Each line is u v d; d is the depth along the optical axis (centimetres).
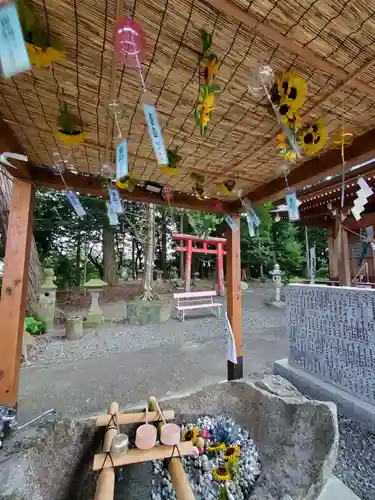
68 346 409
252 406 184
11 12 53
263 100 105
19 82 97
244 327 524
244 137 135
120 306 760
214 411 190
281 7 69
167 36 78
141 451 135
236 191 209
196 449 159
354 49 82
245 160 163
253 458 158
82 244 1124
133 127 126
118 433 146
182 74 93
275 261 1149
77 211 182
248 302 804
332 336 241
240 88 99
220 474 146
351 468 157
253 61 88
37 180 172
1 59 54
